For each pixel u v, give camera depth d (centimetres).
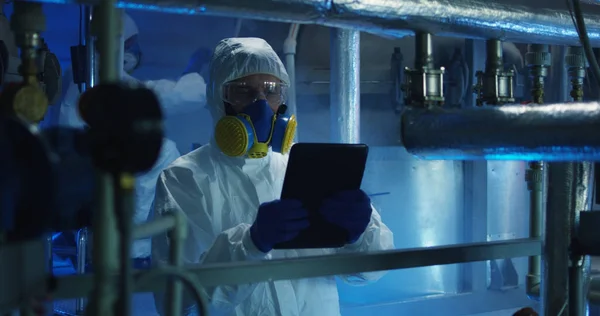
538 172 141
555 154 86
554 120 84
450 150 99
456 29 103
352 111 221
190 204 160
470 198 325
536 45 128
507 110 90
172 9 88
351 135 221
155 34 332
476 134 93
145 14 328
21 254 65
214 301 145
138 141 60
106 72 65
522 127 87
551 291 103
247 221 163
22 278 66
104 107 60
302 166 134
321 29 328
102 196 65
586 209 103
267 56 163
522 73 340
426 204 317
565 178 100
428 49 104
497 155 93
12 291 64
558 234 102
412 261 107
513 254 117
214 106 175
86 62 218
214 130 162
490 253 114
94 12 77
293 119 163
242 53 161
